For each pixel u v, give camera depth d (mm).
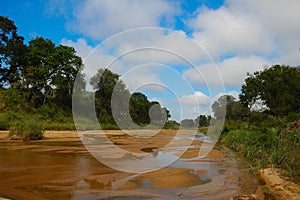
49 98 45969
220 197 7266
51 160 12398
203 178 9367
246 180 9141
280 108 28375
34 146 17750
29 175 9406
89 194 7367
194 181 8938
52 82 46500
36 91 46062
